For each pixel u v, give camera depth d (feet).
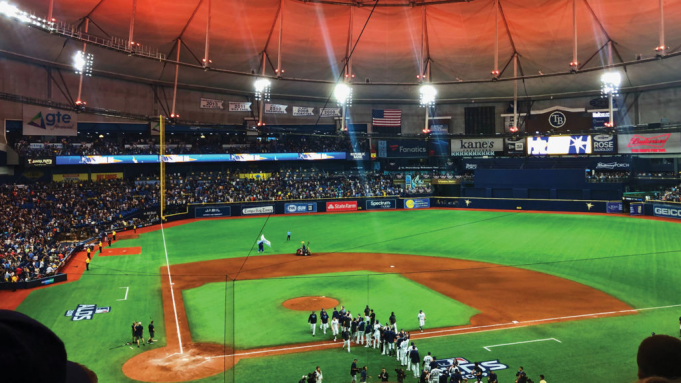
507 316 101.50
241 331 94.38
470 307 107.45
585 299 111.96
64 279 131.13
